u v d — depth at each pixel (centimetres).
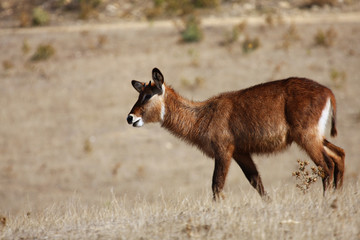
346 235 1788
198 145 2861
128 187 6378
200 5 14900
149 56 11725
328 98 2580
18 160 7819
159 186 6316
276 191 2492
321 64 10444
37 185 6725
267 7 14312
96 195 5988
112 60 11725
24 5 16350
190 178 6638
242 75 10362
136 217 2319
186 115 2870
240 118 2666
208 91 9850
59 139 8588
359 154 6919
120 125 8975
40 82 11044
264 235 1808
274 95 2614
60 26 14425
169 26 13600
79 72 11306
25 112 9744
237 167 6831
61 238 2070
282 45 11500
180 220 2128
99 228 2173
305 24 12562
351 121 8175
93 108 9706
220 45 12019
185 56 11612
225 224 1984
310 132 2528
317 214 2048
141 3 15612
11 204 5738
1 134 8862
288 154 6981
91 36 13150
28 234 2208
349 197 2234
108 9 15262
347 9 13650
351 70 10075
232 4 14838
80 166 7425
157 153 7812
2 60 12219
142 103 2964
